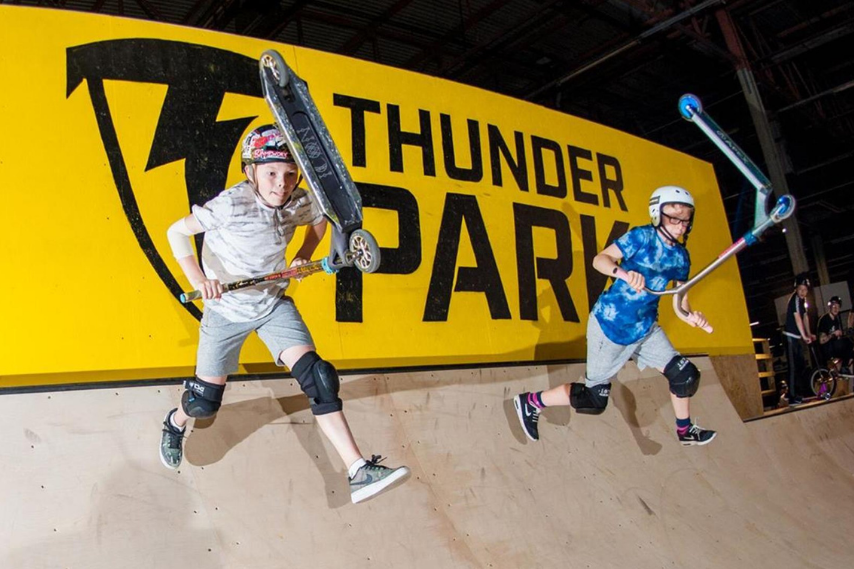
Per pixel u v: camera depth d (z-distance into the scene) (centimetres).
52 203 342
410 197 462
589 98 1544
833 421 666
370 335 427
